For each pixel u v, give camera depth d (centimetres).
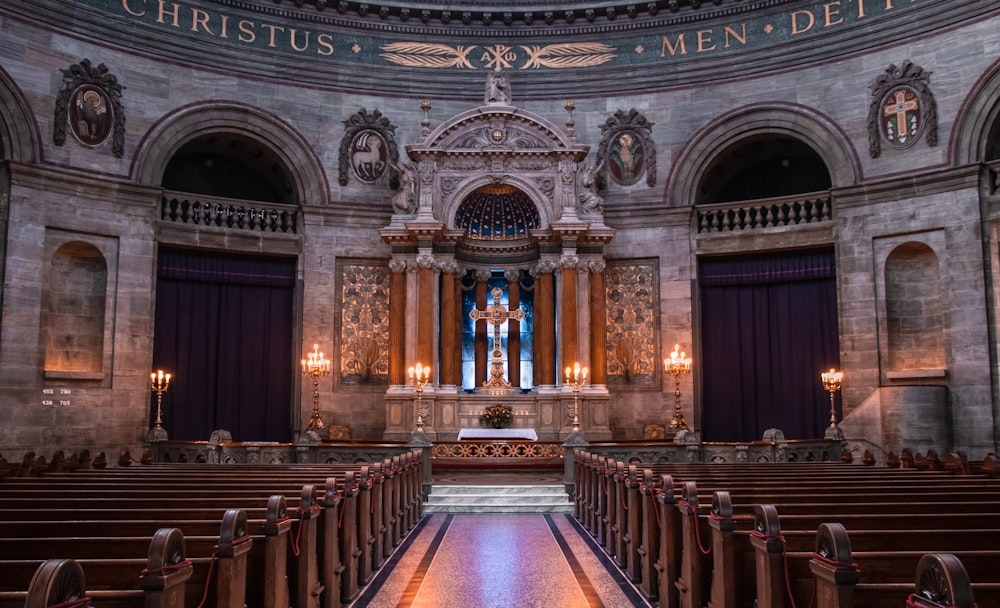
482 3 2886
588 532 1596
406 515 1600
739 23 2778
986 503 914
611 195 2844
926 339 2477
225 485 1190
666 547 974
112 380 2423
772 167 2992
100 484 1200
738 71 2769
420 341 2672
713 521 787
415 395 2639
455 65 2902
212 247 2630
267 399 2727
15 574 609
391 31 2877
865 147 2577
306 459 2102
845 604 556
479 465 2350
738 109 2756
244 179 2961
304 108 2784
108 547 713
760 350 2762
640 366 2783
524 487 2030
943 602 454
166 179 2838
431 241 2694
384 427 2747
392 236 2691
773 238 2694
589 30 2894
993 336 2320
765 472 1449
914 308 2508
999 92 2347
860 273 2552
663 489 1012
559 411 2677
